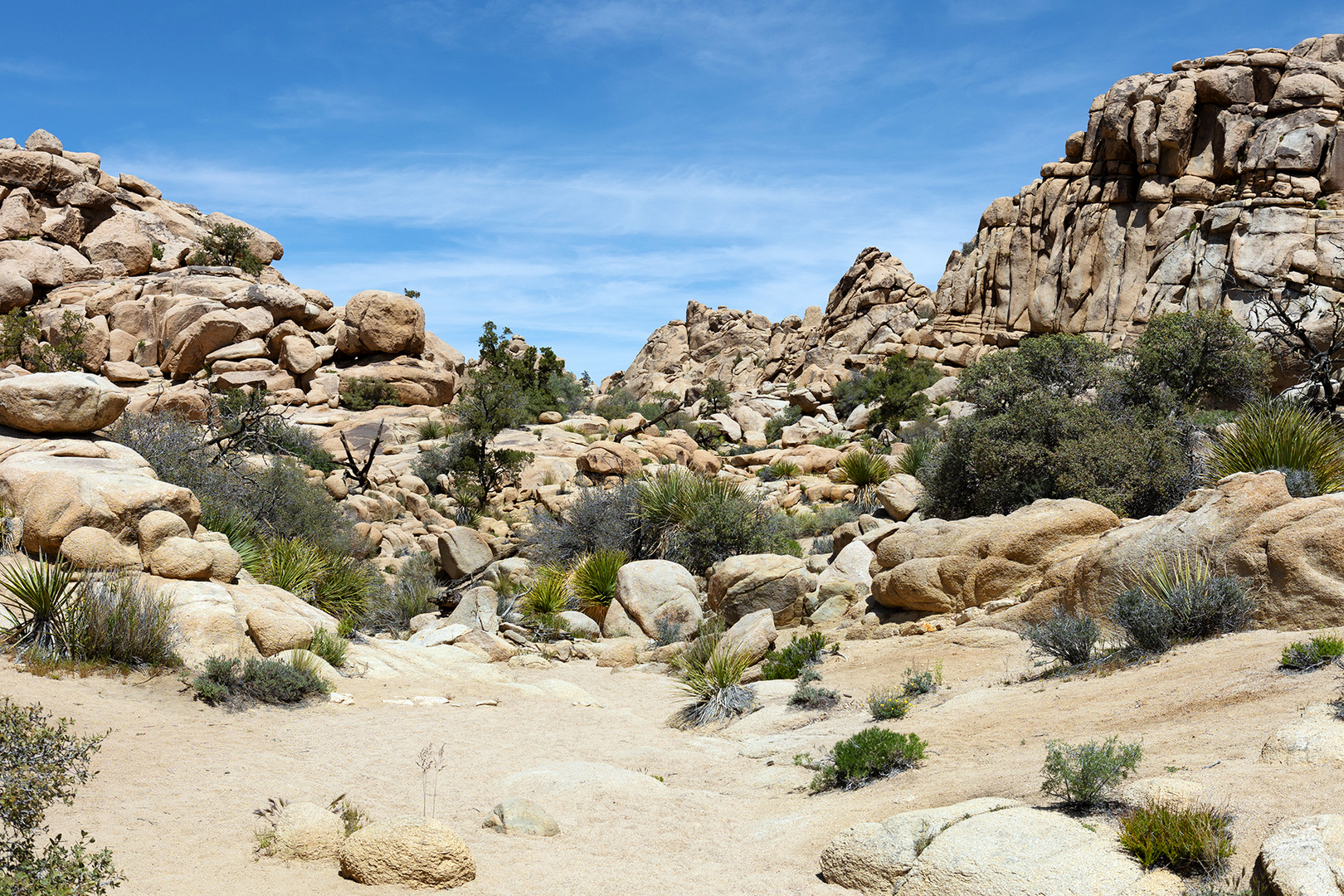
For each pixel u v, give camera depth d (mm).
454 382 52625
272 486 20688
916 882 4621
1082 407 19234
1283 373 34812
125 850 5324
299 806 5719
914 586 13445
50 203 64125
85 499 11703
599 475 34250
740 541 19906
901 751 7082
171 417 21281
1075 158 51531
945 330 53656
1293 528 8727
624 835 6242
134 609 10023
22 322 50156
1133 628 8836
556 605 17859
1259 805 4484
